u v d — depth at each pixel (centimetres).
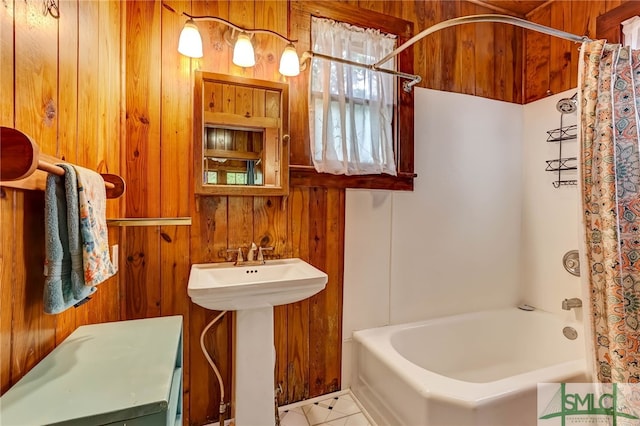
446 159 215
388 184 198
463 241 221
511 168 236
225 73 164
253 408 140
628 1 178
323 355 185
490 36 229
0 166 54
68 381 71
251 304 130
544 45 224
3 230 66
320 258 183
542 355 212
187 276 159
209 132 158
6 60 66
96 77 117
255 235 170
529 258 235
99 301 124
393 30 198
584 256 144
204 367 162
